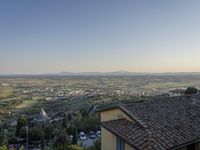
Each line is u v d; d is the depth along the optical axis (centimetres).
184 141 1708
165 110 2158
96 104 13912
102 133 2039
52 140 9300
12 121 14238
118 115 2077
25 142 9594
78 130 10038
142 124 1830
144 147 1567
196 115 2150
